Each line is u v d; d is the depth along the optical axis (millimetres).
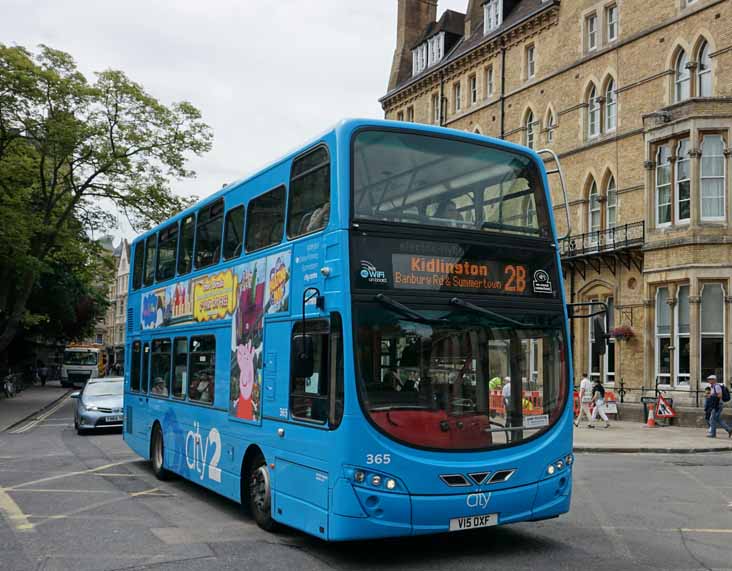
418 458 7043
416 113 42938
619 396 27031
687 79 26188
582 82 30547
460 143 8117
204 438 10664
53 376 80500
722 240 23859
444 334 7434
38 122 31578
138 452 14289
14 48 30359
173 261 12852
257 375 8930
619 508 10391
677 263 24625
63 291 50625
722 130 24156
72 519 9617
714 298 24172
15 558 7637
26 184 34344
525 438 7598
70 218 36500
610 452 18250
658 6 27250
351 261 7230
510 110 34969
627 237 27375
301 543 8234
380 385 7070
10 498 11180
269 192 9172
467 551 7875
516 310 7879
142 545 8164
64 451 17453
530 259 8156
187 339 11750
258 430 8789
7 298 40844
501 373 7637
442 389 7312
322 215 7707
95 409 21844
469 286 7715
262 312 8930
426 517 7016
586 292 29406
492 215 8078
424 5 47562
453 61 38969
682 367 24828
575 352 29531
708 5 25297
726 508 10406
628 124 28219
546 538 8484
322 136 7930
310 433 7500
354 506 6844
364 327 7121
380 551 7879
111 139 34375
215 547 8055
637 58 28000
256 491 8922
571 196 30688
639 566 7215
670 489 12133
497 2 37000
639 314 26672
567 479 7844
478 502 7211
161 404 12891
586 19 30703
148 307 14188
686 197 24875
